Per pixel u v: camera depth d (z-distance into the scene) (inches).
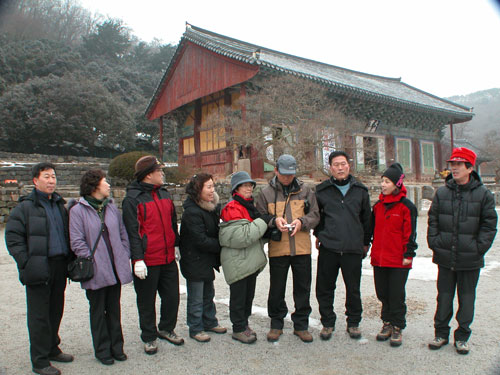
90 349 152.6
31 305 129.6
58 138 1203.2
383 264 150.8
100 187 139.2
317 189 162.2
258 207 163.5
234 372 131.2
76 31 2247.8
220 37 936.9
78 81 1253.7
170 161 1472.7
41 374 129.0
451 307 146.0
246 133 579.8
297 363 137.0
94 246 134.9
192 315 159.8
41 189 133.3
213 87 737.6
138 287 148.2
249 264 153.5
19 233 127.6
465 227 140.6
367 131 916.0
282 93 569.0
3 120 1136.2
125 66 1850.4
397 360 137.2
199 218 154.3
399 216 148.5
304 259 155.9
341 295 216.2
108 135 1261.1
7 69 1364.4
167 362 139.7
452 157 143.5
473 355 139.3
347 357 140.6
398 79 1350.9
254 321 180.5
